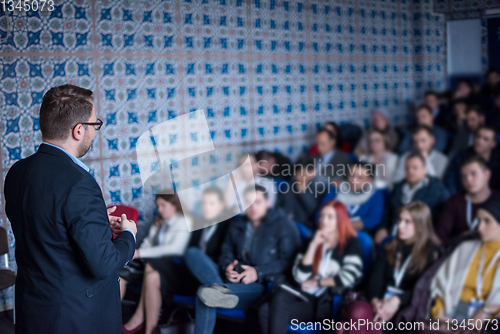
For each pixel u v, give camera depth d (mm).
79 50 2795
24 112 2725
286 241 2764
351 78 3984
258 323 2395
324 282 2484
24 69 2689
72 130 1450
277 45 3545
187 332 2701
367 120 4098
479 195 2531
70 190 1350
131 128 2965
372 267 2529
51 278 1386
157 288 2701
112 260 1363
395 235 2508
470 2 3990
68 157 1437
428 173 3113
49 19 2713
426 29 4242
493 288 2154
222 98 3287
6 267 2705
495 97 3496
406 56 4305
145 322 2713
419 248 2400
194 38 3158
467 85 3754
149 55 2998
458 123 3551
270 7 3492
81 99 1466
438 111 3842
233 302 2518
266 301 2445
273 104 3549
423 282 2324
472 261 2262
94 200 1379
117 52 2898
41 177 1384
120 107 2922
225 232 2975
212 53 3236
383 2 4117
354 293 2424
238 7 3332
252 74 3426
